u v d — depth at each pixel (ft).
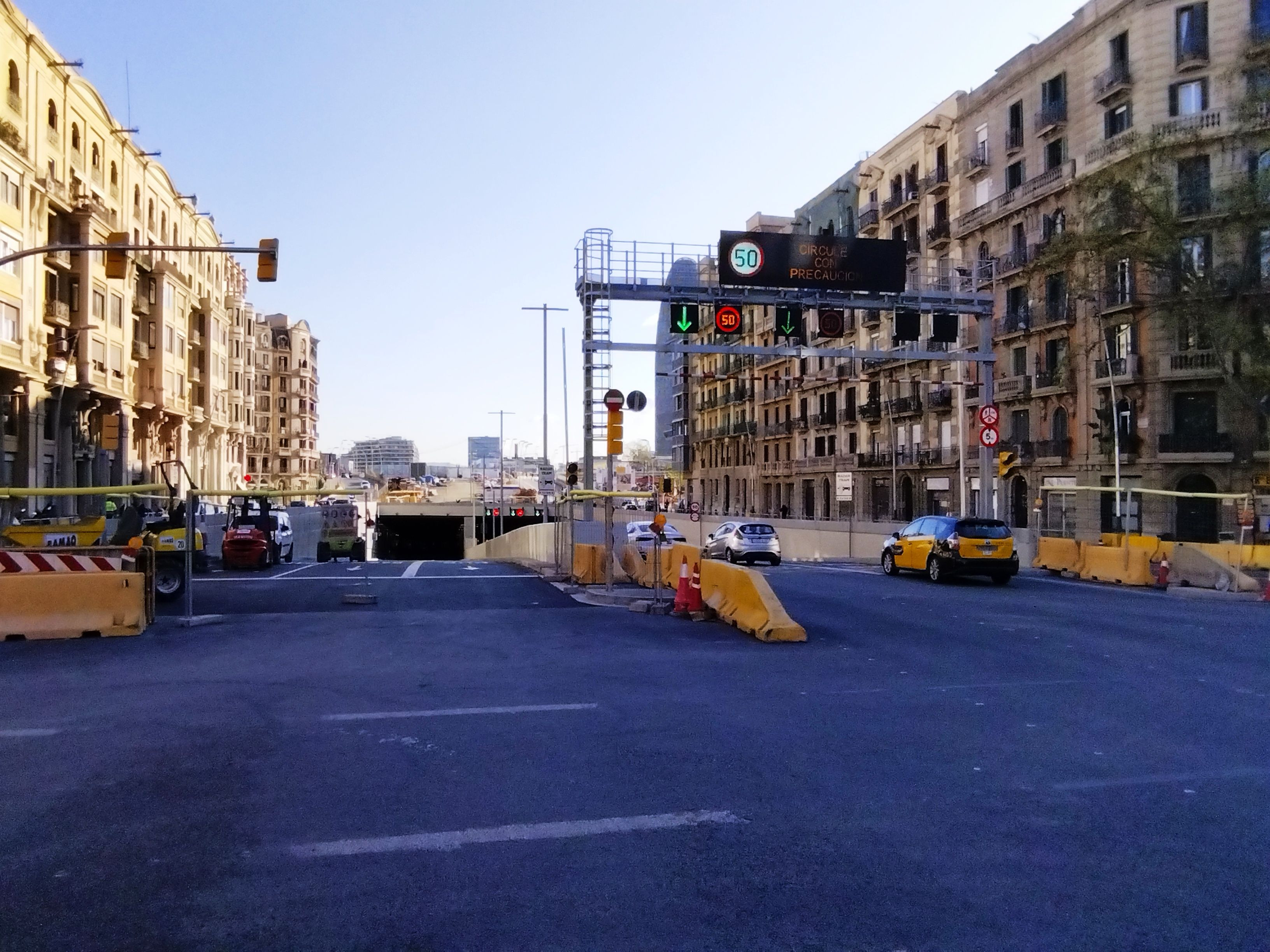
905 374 184.55
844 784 19.84
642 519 211.41
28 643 39.04
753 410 256.52
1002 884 14.70
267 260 57.21
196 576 73.61
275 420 373.61
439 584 67.51
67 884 14.46
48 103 139.64
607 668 33.40
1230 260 88.17
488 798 18.65
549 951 12.44
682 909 13.74
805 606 53.78
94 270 153.58
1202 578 67.62
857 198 210.18
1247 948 12.65
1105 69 135.54
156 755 21.68
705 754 22.04
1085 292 96.84
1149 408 128.26
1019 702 28.30
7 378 129.49
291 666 33.73
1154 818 17.87
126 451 169.07
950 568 70.54
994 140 160.04
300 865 15.25
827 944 12.67
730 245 72.02
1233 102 93.97
